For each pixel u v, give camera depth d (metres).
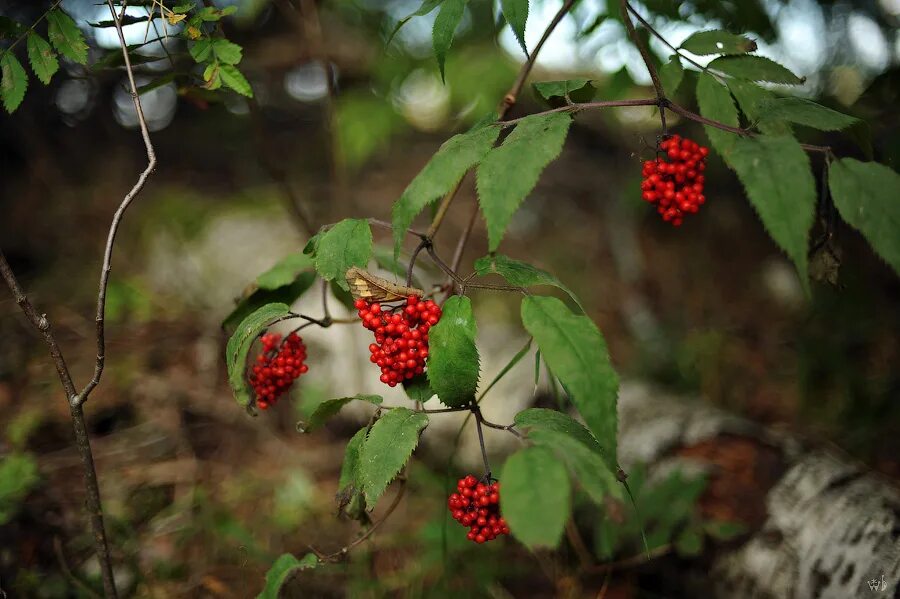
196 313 4.11
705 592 2.31
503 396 3.34
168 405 3.34
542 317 1.27
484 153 1.34
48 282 4.07
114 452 3.01
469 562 2.49
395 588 2.47
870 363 3.77
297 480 2.86
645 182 1.50
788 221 1.09
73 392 1.74
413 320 1.49
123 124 6.17
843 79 3.64
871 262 4.38
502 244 5.38
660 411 2.93
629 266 5.10
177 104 6.34
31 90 5.18
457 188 1.85
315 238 1.79
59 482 2.75
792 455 2.47
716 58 1.57
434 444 3.38
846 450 3.19
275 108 6.64
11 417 3.00
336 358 3.64
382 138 3.45
